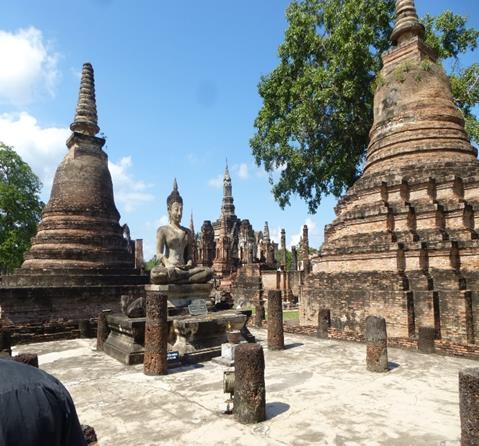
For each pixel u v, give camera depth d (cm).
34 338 1438
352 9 2227
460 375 515
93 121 2027
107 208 1933
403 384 816
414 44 1739
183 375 888
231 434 582
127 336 1079
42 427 167
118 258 1873
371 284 1406
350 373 901
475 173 1445
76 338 1516
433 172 1505
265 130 2622
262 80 2608
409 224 1454
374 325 926
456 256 1334
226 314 1180
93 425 620
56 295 1591
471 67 2189
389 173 1598
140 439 570
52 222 1834
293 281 3666
